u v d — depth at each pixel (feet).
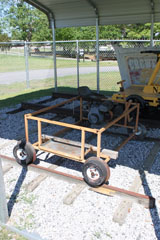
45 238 9.02
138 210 10.41
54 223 9.77
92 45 83.20
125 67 25.46
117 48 24.73
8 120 22.59
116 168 13.93
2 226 9.69
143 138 17.52
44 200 11.15
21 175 13.17
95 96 19.20
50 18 32.53
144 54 23.63
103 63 71.10
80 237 9.08
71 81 45.50
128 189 11.96
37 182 12.23
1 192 9.32
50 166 14.15
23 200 11.14
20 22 132.77
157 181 12.61
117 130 19.22
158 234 9.18
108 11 28.81
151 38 27.89
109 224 9.69
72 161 14.85
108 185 11.66
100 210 10.45
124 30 85.05
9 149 16.42
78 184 12.14
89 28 92.32
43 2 29.32
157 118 21.42
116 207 10.59
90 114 17.80
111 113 18.42
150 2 25.81
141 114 21.62
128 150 16.14
